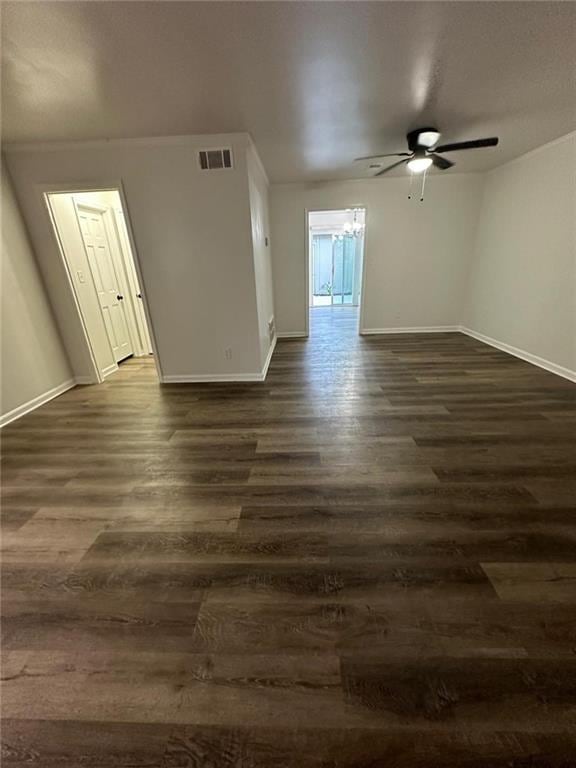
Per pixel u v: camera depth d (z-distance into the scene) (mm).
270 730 1038
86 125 2828
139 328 5348
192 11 1579
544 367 4094
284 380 3998
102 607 1441
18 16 1561
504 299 4793
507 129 3348
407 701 1090
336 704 1092
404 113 2826
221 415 3172
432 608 1375
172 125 2908
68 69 2008
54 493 2176
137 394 3781
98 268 4453
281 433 2791
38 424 3152
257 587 1497
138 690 1150
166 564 1635
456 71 2215
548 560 1569
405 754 977
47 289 3787
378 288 5898
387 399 3361
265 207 4863
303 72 2150
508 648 1226
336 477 2203
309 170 4582
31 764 988
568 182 3621
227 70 2094
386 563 1584
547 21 1747
